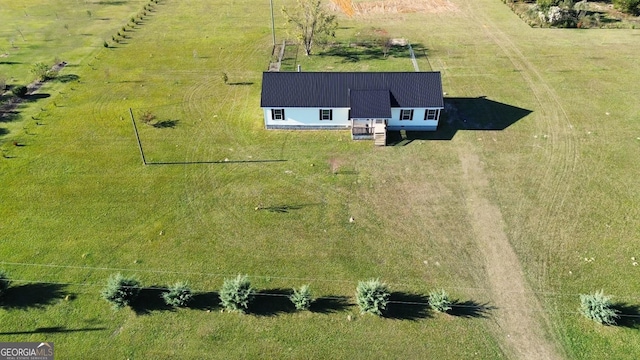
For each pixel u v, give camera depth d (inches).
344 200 1141.7
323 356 812.0
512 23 2213.3
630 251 984.3
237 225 1070.4
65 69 1793.8
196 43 2028.8
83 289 923.4
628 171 1213.7
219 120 1466.5
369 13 2373.3
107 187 1187.9
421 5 2471.7
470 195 1149.7
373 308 857.5
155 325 860.6
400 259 984.9
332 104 1352.1
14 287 927.0
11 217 1093.8
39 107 1537.9
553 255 983.0
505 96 1573.6
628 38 1990.7
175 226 1068.5
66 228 1063.6
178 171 1243.2
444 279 940.6
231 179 1214.3
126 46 2001.7
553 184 1176.8
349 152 1312.7
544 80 1670.8
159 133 1403.8
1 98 1587.1
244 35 2106.3
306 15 1893.5
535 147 1316.4
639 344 814.5
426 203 1128.8
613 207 1100.5
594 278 931.3
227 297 863.1
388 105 1327.5
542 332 841.5
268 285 931.3
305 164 1267.2
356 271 959.6
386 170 1240.8
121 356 811.4
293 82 1379.2
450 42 2009.1
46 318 871.7
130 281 882.8
